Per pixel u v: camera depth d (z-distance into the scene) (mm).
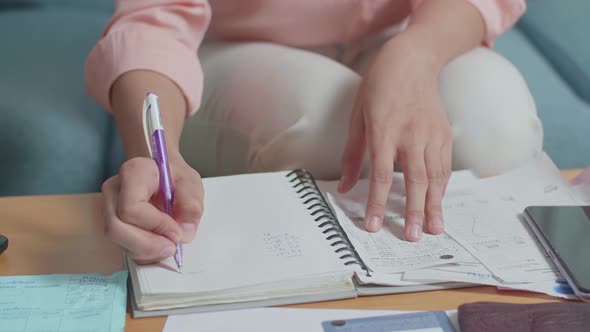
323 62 1260
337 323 729
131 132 948
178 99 1031
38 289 778
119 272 812
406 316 741
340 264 783
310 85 1208
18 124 1485
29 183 1413
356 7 1339
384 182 909
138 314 739
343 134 1202
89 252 873
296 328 723
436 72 1096
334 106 1195
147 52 1042
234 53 1347
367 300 779
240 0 1334
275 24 1361
